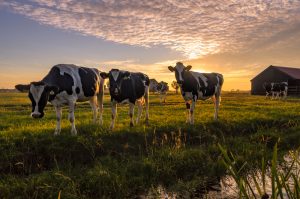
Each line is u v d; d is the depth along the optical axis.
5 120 15.63
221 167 8.98
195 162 9.31
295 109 22.27
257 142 12.28
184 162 9.13
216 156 10.09
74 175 8.04
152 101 34.78
